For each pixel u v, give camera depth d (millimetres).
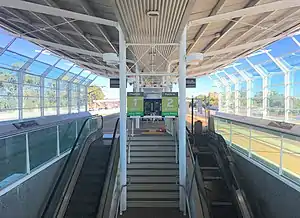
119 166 8352
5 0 6500
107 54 8555
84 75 23328
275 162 6516
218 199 7867
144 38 8023
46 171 6977
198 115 22469
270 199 6570
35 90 15719
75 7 7875
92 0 7070
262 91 18453
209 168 9195
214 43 12773
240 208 6625
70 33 10828
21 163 5887
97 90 48938
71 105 22609
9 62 12281
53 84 18625
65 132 8648
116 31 10469
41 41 11344
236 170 7992
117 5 5387
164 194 8500
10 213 5281
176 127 10219
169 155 9953
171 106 8680
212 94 39781
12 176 5539
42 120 15398
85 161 9117
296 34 11352
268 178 6691
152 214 7727
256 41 12312
